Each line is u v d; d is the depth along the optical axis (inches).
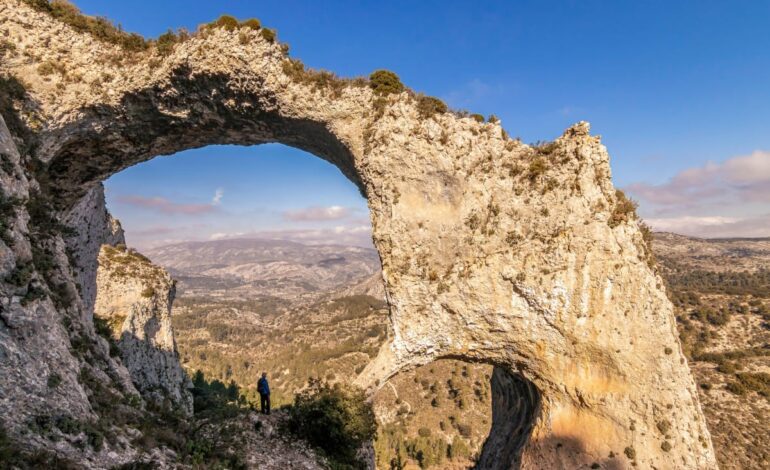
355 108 919.7
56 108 808.9
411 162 933.2
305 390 898.7
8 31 789.9
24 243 550.3
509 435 1133.1
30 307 506.9
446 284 938.7
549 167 936.3
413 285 946.1
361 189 1033.5
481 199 942.4
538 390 967.0
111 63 836.6
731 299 2928.2
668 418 856.3
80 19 858.8
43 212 767.1
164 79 828.6
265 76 845.8
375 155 925.8
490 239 935.7
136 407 646.5
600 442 883.4
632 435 864.9
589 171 920.9
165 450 561.0
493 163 952.9
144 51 856.9
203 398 2107.5
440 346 962.1
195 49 812.0
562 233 911.0
